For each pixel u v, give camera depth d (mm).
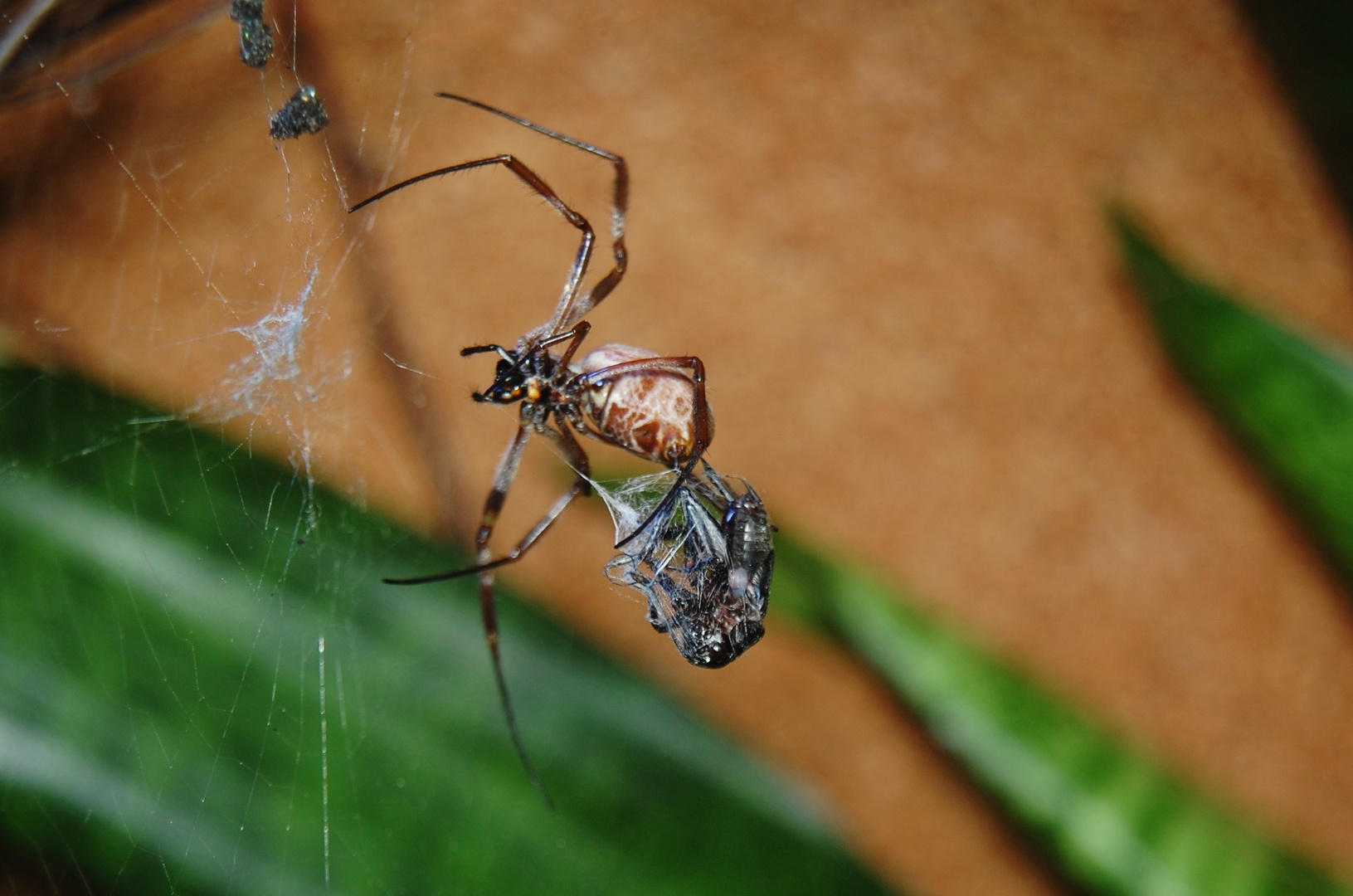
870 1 676
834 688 548
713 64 653
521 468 568
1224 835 424
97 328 531
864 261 619
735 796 414
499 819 412
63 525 409
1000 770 428
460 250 600
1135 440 587
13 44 431
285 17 453
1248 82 655
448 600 420
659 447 402
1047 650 548
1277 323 425
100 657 406
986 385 599
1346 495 424
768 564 399
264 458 423
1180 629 553
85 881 404
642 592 403
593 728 416
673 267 611
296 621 415
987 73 665
